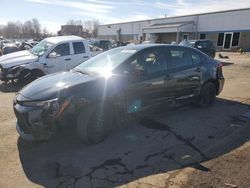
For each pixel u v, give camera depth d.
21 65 8.95
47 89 4.07
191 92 5.86
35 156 3.96
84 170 3.58
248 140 4.55
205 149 4.20
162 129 5.00
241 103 6.93
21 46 20.78
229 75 12.48
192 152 4.09
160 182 3.29
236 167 3.63
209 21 36.59
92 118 4.19
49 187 3.21
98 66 4.95
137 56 4.90
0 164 3.72
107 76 4.46
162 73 5.14
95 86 4.25
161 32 40.62
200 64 6.04
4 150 4.13
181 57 5.69
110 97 4.32
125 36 54.59
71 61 9.79
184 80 5.57
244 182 3.28
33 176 3.44
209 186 3.19
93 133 4.25
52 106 3.84
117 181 3.32
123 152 4.08
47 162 3.79
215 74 6.37
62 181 3.34
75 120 4.08
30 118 3.87
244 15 32.31
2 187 3.21
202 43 19.72
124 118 4.64
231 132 4.90
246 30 32.25
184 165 3.70
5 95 7.87
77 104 3.99
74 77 4.52
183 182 3.28
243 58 24.09
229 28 34.12
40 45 10.09
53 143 4.37
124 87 4.52
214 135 4.76
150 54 5.11
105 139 4.50
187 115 5.83
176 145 4.34
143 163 3.76
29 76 9.04
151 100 5.01
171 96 5.38
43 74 9.27
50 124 3.85
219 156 3.96
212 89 6.43
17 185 3.25
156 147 4.26
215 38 36.03
